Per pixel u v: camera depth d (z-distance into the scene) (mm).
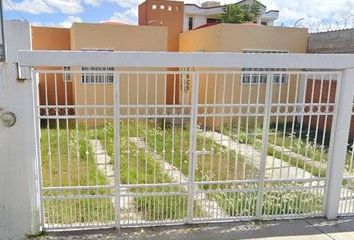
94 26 11773
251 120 7453
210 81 9633
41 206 4047
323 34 11734
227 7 23766
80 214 4254
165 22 16172
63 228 4129
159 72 3871
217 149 6391
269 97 4203
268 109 4234
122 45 12148
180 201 4402
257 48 12047
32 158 3844
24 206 3920
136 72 3824
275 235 4168
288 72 4133
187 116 4113
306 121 9062
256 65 4012
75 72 3719
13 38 7555
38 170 3965
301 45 12508
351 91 4285
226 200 4531
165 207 4391
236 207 4504
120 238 4008
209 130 7352
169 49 16484
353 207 4766
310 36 12406
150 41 12375
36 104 3812
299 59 4082
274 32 12133
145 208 4395
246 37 11875
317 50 12055
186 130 7445
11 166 3812
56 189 4031
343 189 4766
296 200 4617
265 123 4277
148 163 6422
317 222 4527
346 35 10680
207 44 12836
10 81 3629
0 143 3746
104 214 4445
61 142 7371
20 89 3668
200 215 4453
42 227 4098
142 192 4578
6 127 3719
